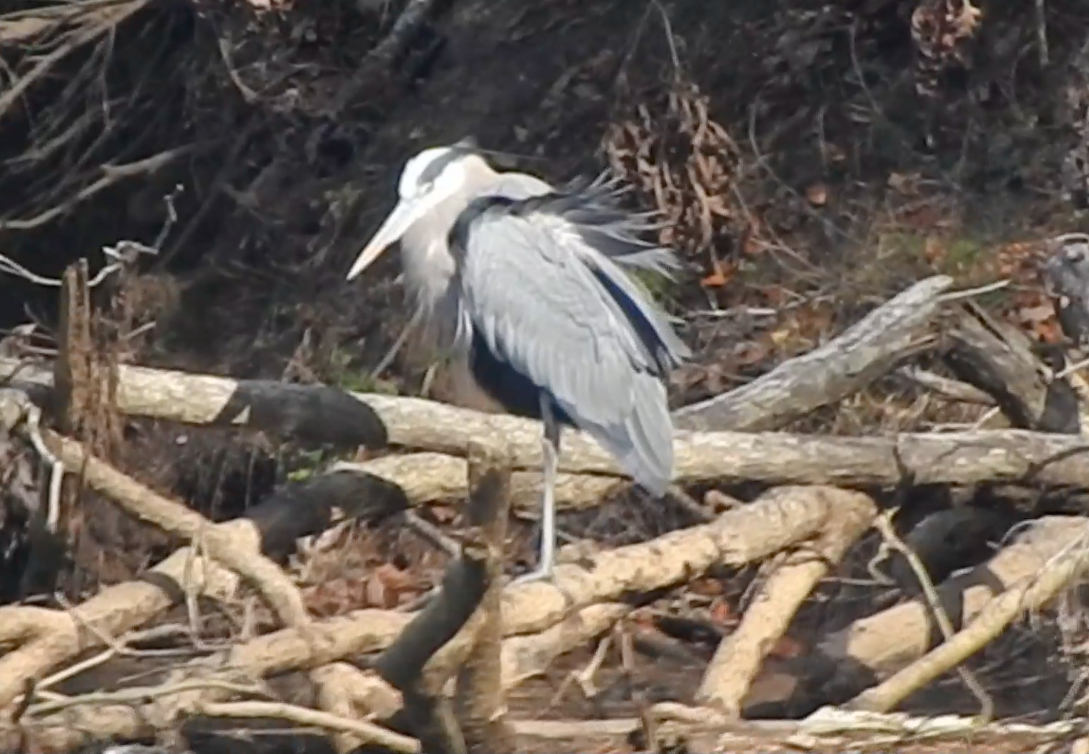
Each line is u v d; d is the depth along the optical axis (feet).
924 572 36.24
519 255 34.42
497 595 26.03
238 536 32.76
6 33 65.98
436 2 68.28
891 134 61.21
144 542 41.83
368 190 64.59
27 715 28.27
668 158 58.13
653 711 29.25
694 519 46.24
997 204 58.29
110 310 36.60
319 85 66.23
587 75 64.18
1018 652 39.68
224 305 64.49
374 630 30.01
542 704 38.58
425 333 36.45
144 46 69.72
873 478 35.94
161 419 33.76
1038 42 60.23
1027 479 36.73
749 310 55.11
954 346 39.91
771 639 34.09
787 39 62.80
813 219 59.41
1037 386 39.86
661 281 57.06
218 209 67.26
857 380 38.99
